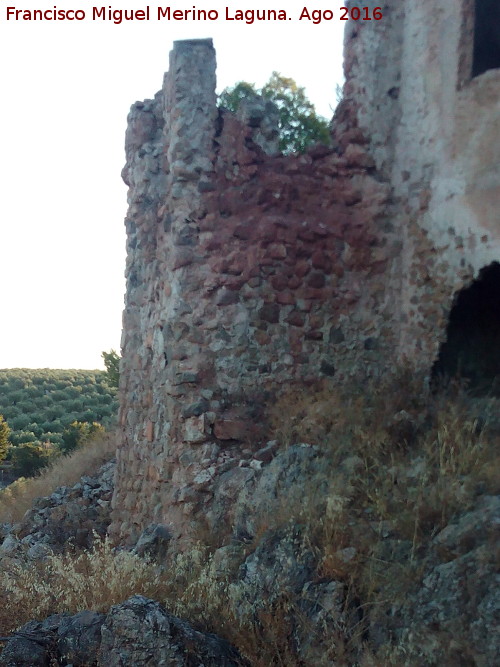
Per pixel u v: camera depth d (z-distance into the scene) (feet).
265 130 26.71
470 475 18.08
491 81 23.72
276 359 25.68
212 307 25.46
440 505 17.54
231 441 24.75
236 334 25.44
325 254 26.61
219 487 23.52
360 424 22.03
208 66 26.58
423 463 19.22
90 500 35.60
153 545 24.06
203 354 25.22
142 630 16.19
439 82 25.58
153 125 30.22
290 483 20.92
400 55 27.45
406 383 24.63
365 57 27.58
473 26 24.54
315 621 16.30
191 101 26.30
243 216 26.03
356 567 16.92
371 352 26.78
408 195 26.73
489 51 25.09
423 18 26.40
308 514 18.78
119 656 16.14
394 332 26.96
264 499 21.02
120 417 32.42
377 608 15.97
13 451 95.61
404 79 27.22
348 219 27.07
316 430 22.80
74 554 26.91
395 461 20.06
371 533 17.65
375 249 27.12
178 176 25.96
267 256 25.82
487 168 23.67
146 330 29.58
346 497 18.89
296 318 26.07
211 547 21.70
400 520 17.57
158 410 27.35
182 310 25.46
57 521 33.27
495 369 25.86
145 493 28.22
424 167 26.11
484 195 23.66
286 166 26.81
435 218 25.52
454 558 16.02
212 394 24.98
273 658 16.12
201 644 16.16
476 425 20.43
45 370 179.42
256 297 25.70
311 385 25.90
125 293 32.71
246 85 40.63
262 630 16.85
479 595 14.85
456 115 24.82
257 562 18.53
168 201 27.43
